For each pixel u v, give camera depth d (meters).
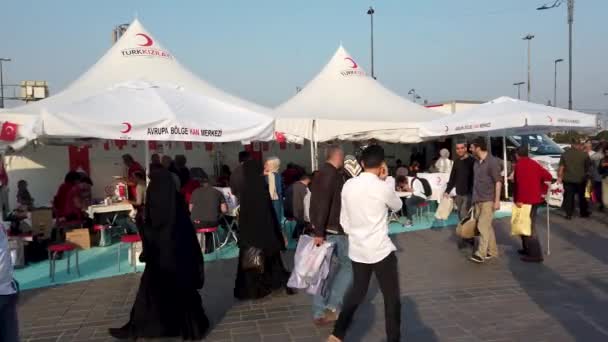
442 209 10.08
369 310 5.58
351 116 12.86
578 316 5.18
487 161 7.55
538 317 5.19
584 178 11.87
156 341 4.83
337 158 5.17
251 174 6.06
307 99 14.12
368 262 4.22
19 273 7.84
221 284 6.89
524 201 7.61
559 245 8.96
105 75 10.94
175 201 4.84
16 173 13.91
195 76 11.91
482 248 7.60
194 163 16.89
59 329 5.27
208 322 5.09
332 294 5.16
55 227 9.36
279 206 9.00
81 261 8.64
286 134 11.90
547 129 13.66
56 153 14.41
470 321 5.14
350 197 4.29
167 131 6.67
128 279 7.31
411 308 5.62
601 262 7.59
